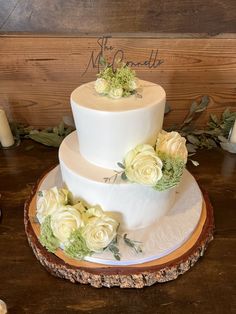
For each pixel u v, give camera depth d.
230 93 0.82
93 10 0.71
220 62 0.77
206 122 0.87
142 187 0.48
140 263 0.49
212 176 0.74
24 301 0.49
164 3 0.70
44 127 0.89
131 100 0.47
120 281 0.49
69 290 0.50
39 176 0.75
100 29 0.73
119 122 0.44
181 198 0.60
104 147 0.48
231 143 0.81
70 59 0.77
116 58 0.76
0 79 0.81
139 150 0.45
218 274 0.52
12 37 0.74
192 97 0.83
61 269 0.50
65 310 0.48
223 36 0.74
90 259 0.50
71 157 0.53
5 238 0.59
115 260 0.48
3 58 0.77
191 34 0.74
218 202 0.66
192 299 0.49
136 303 0.48
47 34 0.74
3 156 0.83
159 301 0.49
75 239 0.45
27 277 0.52
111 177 0.48
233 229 0.60
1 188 0.71
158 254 0.49
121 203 0.49
